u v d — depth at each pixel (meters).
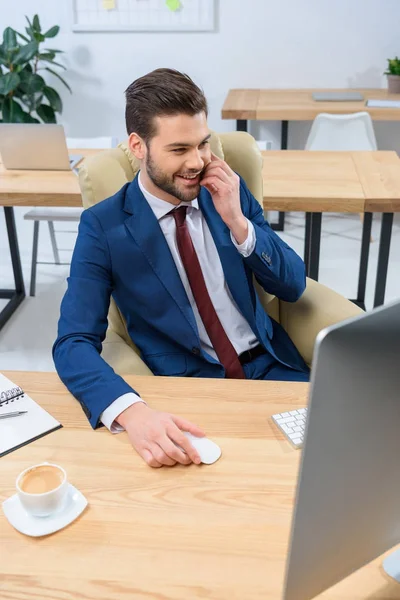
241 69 4.45
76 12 4.37
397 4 4.18
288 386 1.22
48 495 0.89
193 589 0.81
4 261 3.74
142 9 4.33
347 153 2.82
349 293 3.28
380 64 4.35
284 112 3.72
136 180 1.49
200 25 4.32
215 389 1.21
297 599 0.69
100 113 4.65
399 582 0.82
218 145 1.81
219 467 1.01
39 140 2.54
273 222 4.23
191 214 1.54
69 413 1.16
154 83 1.31
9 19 4.43
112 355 1.43
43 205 2.39
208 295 1.53
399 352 0.61
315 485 0.62
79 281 1.41
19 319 3.08
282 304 1.75
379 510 0.71
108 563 0.85
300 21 4.28
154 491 0.97
